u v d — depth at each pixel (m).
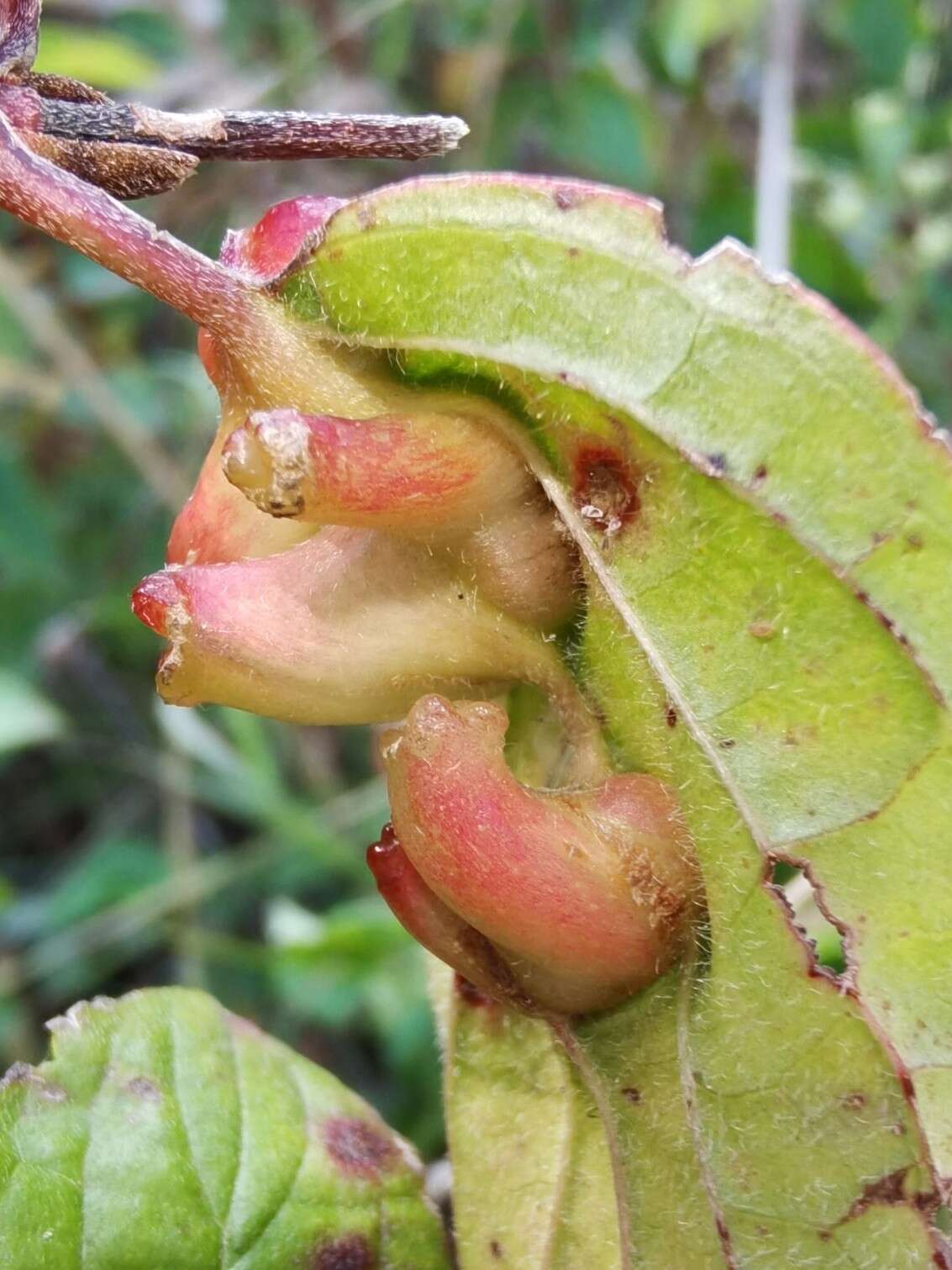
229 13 0.13
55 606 0.12
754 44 0.13
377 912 0.10
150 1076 0.05
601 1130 0.05
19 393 0.12
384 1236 0.05
